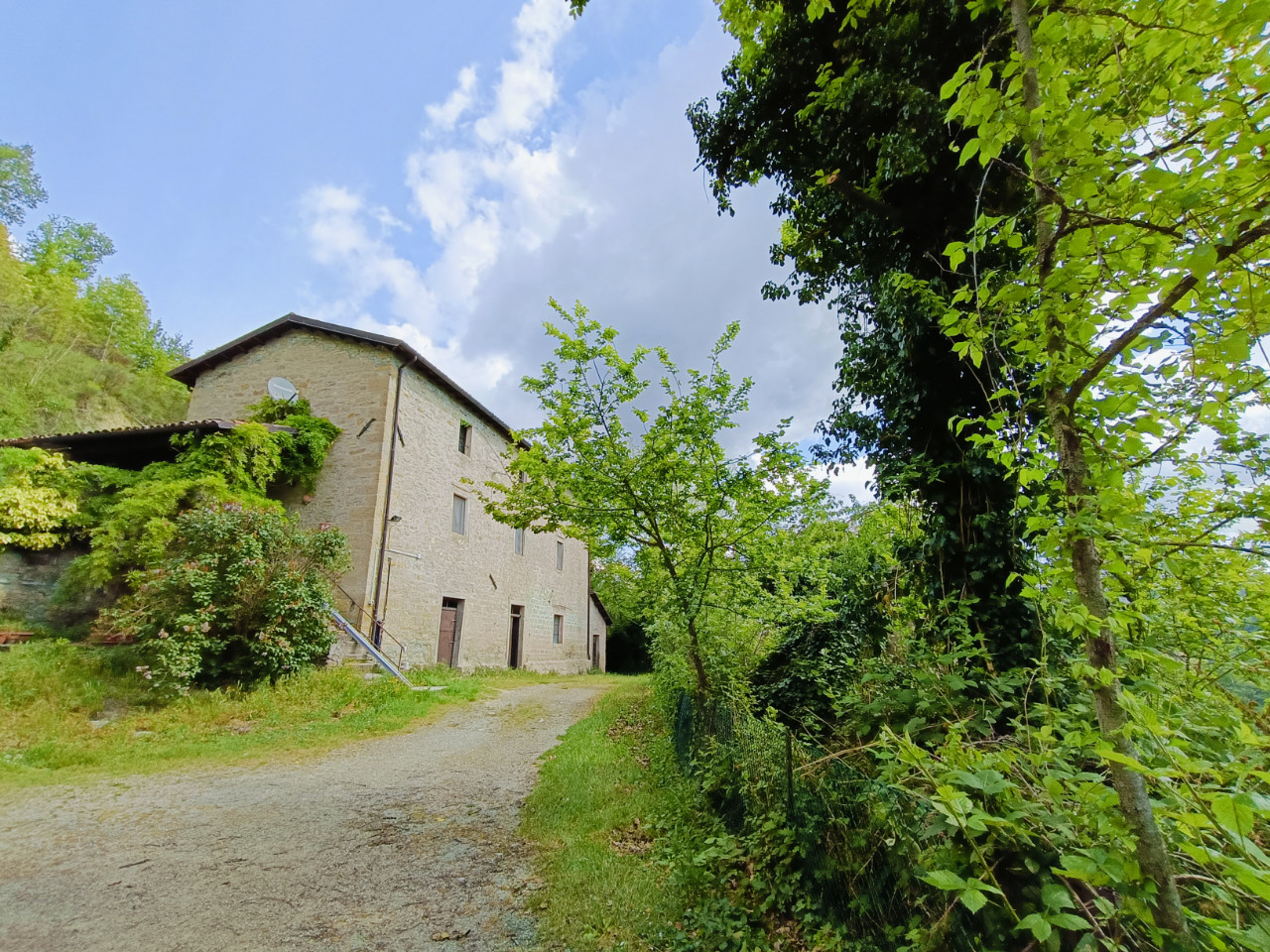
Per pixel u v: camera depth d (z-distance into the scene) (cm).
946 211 474
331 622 1001
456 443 1518
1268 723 211
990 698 345
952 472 444
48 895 325
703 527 550
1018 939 184
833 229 581
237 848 396
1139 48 157
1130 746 149
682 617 530
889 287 479
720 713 467
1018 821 181
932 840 220
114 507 875
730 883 338
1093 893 147
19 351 1792
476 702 1002
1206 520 202
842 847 276
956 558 436
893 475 496
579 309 549
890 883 244
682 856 376
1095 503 152
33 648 780
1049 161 158
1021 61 167
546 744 726
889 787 235
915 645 376
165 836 411
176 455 1095
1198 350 149
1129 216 148
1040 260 172
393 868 372
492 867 375
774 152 604
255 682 832
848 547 627
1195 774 148
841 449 607
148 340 2731
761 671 647
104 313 2362
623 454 558
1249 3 127
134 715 686
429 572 1350
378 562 1174
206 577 797
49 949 277
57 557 982
